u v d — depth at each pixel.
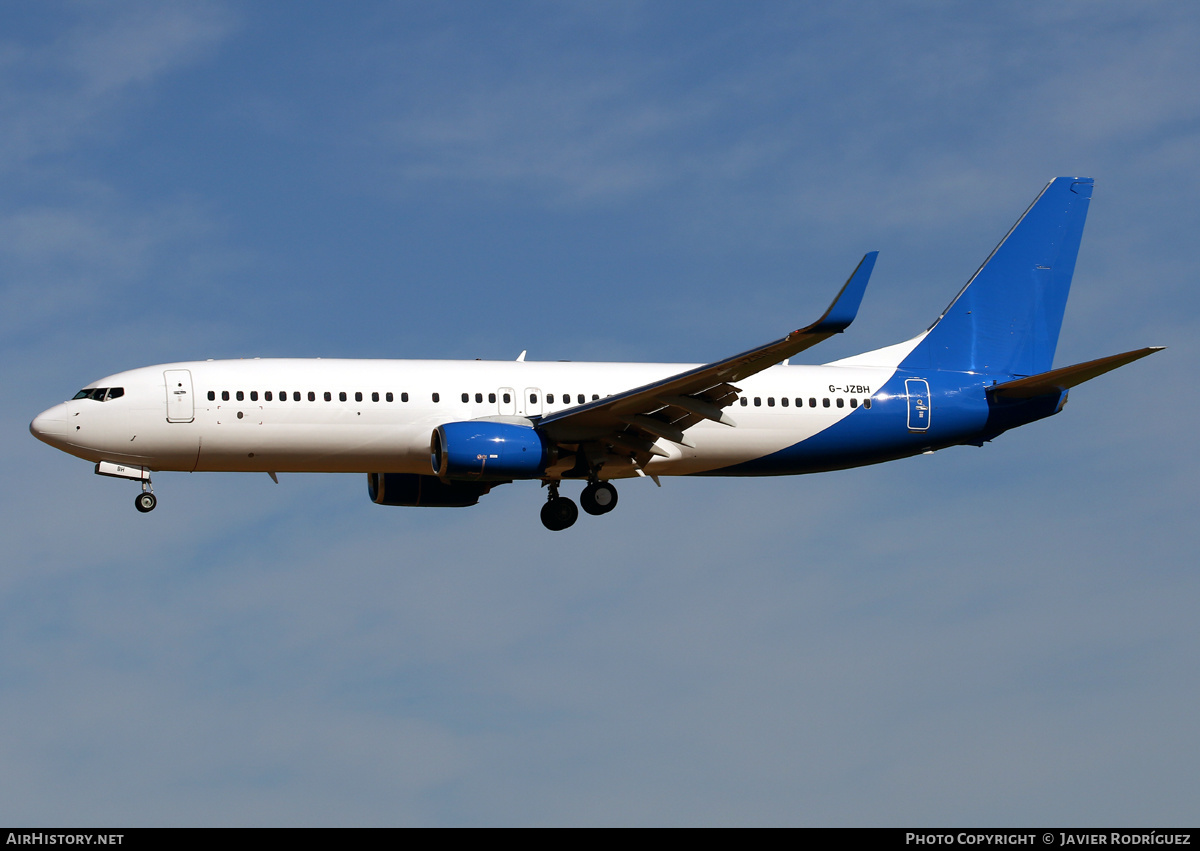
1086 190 144.50
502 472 117.38
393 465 122.00
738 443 129.25
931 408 134.50
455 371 123.81
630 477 128.38
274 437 118.06
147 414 115.75
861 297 97.75
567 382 125.44
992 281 140.88
